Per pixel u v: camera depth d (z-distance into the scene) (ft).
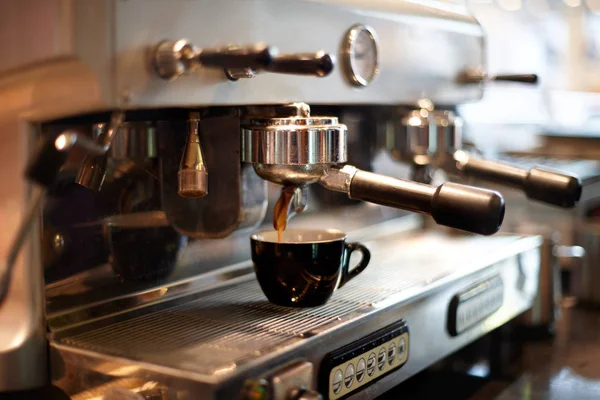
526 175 3.22
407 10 3.12
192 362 1.98
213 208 2.61
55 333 2.27
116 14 1.86
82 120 2.31
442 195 2.30
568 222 5.01
